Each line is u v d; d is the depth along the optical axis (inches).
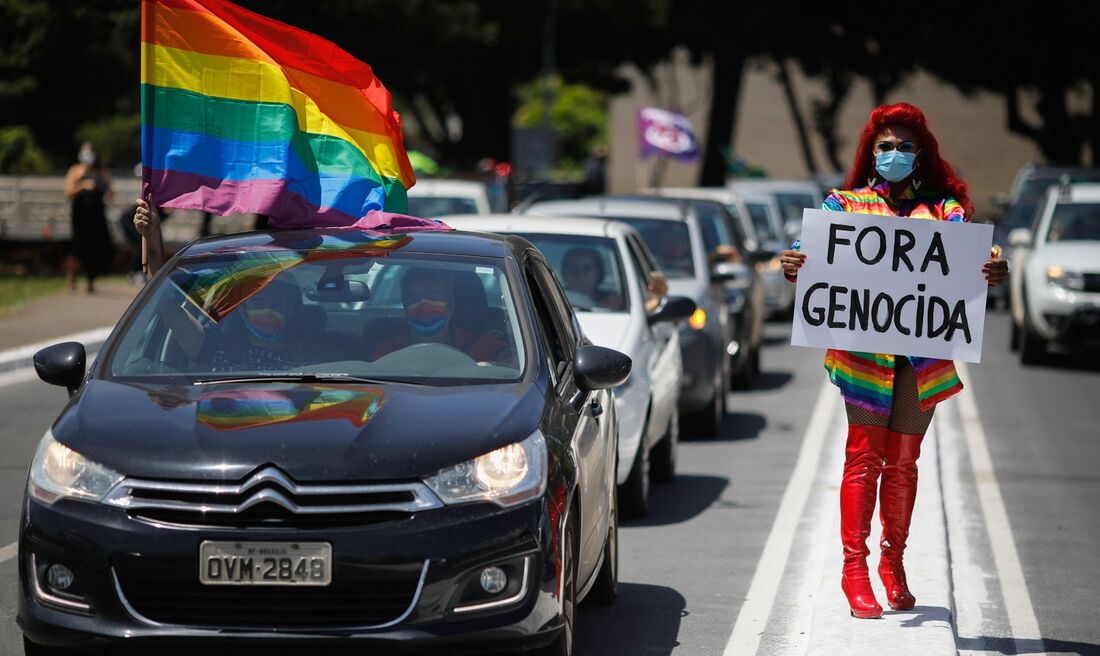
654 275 1029.8
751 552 799.1
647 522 882.8
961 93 4995.1
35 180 3435.0
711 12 4333.2
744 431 1264.8
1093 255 1756.9
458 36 3843.5
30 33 2719.0
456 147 5551.2
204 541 459.8
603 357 581.9
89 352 1569.9
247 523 462.3
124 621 463.2
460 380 542.0
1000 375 1702.8
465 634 464.8
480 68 4987.7
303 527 462.3
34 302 2012.8
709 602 690.2
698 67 4630.9
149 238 655.8
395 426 487.8
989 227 565.9
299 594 461.7
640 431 865.5
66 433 491.2
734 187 2682.1
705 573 750.5
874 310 573.6
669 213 1294.3
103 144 4507.9
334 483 464.4
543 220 1029.8
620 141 7185.0
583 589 571.5
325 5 3036.4
